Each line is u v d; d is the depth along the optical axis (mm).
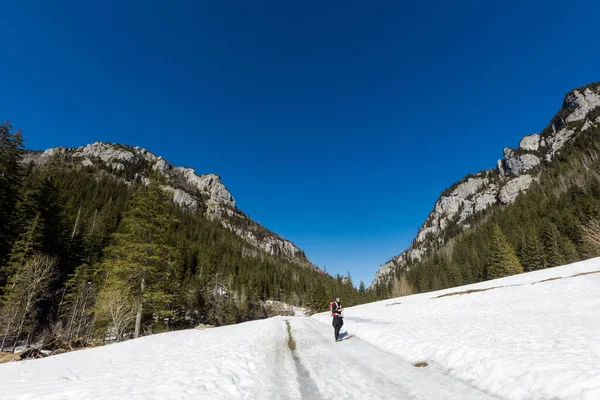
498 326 11711
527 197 134000
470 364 6598
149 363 9195
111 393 5641
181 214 162875
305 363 9250
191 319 51094
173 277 28547
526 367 5566
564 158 183250
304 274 164000
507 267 61281
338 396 5727
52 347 17766
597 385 4273
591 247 49156
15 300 26516
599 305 17125
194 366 8047
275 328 22000
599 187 81812
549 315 15312
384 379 6695
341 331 18109
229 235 194875
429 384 6062
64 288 37625
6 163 31844
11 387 6613
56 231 40469
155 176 26609
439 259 120438
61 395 5656
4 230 30750
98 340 25594
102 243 55688
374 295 109625
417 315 24250
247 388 6387
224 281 86812
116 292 22969
